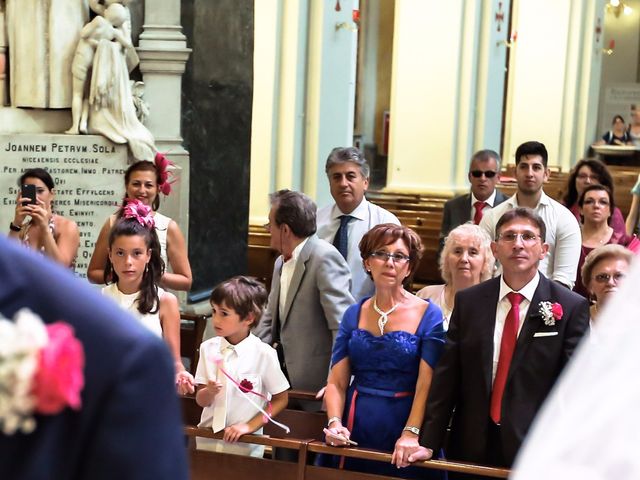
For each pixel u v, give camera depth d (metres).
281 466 4.48
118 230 4.93
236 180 9.30
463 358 4.32
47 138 7.71
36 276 1.27
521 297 4.26
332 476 4.38
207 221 8.97
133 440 1.24
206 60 8.82
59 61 7.70
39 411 1.20
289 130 11.93
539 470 0.93
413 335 4.56
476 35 15.77
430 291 5.80
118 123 7.82
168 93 8.34
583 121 22.28
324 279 5.33
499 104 16.45
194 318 6.34
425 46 15.71
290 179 11.95
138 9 8.30
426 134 15.73
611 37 31.08
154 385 1.26
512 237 4.23
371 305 4.71
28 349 1.15
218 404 4.69
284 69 11.88
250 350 4.83
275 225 5.41
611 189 8.74
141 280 4.99
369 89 24.81
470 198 8.20
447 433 4.79
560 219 6.84
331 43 12.31
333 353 4.80
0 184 7.69
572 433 0.93
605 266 4.78
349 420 4.62
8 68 7.76
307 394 5.10
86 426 1.23
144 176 6.26
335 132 12.51
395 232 4.64
